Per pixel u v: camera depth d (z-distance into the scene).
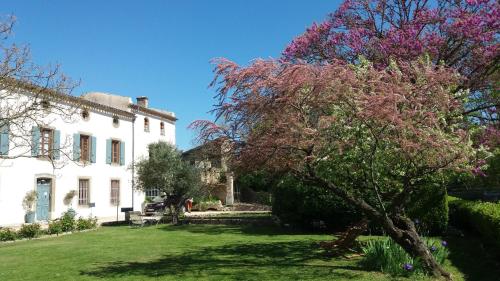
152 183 22.91
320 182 8.49
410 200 12.94
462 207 13.20
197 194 22.91
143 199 32.09
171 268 9.17
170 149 24.31
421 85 7.41
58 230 18.39
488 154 8.20
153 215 24.59
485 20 12.63
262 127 7.99
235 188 38.84
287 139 7.63
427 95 7.39
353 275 7.79
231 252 11.33
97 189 27.52
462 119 8.88
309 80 7.33
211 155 8.91
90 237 16.16
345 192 8.39
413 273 7.62
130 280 8.02
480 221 9.90
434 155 7.32
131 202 30.83
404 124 6.79
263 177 9.78
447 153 7.26
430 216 13.15
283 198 16.80
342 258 9.84
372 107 6.77
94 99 31.78
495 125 13.17
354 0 14.99
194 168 22.62
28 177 22.48
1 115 12.97
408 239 7.88
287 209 16.66
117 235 16.59
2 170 21.20
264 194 32.38
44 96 13.85
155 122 34.25
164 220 22.78
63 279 8.27
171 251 11.83
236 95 7.99
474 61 13.12
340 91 7.25
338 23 15.00
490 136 11.21
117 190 29.50
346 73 7.22
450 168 7.62
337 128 7.44
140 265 9.67
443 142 7.10
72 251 12.25
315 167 8.38
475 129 8.63
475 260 9.28
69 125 25.02
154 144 27.28
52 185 24.06
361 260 8.93
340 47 14.57
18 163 21.98
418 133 6.97
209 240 14.15
